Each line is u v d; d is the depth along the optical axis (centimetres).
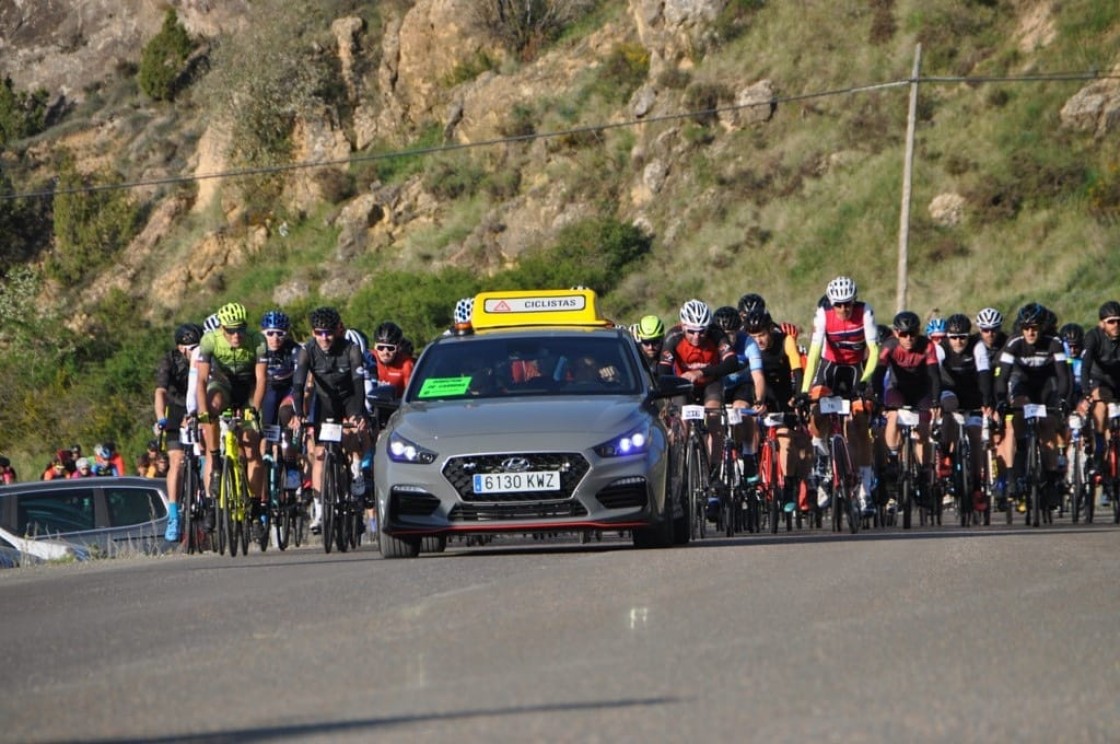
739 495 4166
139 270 15912
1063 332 5538
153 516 4956
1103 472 4644
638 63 14562
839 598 2072
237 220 15525
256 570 2891
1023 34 13162
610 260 13000
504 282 12988
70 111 19162
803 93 13350
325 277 14438
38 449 13200
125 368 13500
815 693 1389
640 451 3023
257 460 3897
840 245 12194
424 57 15588
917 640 1697
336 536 3838
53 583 2816
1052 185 11988
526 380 3319
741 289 12244
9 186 17562
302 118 15700
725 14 14050
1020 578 2320
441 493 2992
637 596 2123
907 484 4325
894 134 12850
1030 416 4394
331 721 1304
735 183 13075
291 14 16338
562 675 1499
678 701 1355
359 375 4009
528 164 14325
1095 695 1383
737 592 2152
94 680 1566
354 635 1812
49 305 15875
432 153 14975
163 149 17225
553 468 2975
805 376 4269
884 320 11456
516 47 15362
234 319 3897
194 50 18838
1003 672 1498
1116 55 12688
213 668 1608
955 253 11762
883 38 13462
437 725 1270
